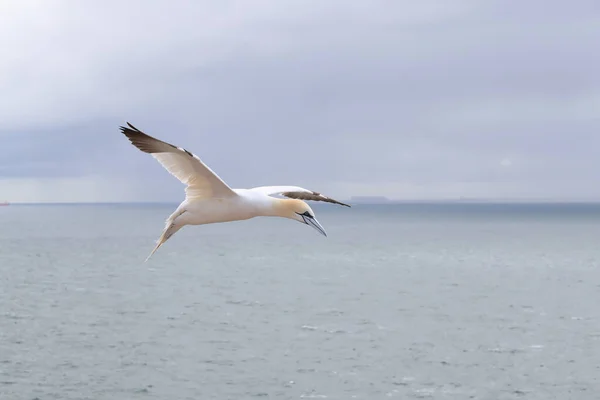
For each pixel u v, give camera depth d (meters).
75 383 31.98
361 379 32.84
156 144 11.48
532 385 32.03
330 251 109.31
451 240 138.25
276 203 12.85
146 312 51.19
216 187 12.19
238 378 32.91
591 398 29.97
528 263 89.44
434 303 55.50
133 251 110.94
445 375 33.69
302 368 34.72
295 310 51.91
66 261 93.50
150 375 33.38
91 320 47.88
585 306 54.03
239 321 47.34
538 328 45.31
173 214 12.37
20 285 67.56
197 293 61.34
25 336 42.19
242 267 84.38
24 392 30.52
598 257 97.69
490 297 59.00
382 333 43.28
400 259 95.06
